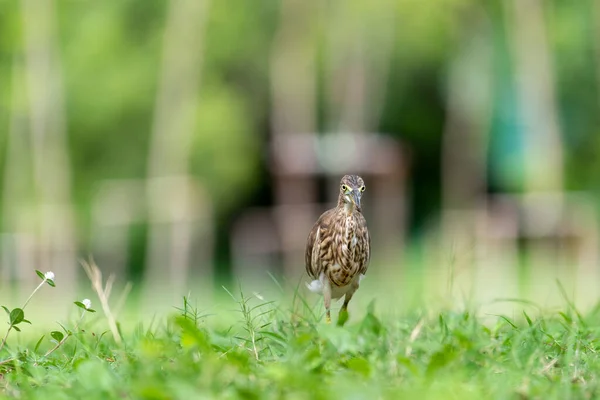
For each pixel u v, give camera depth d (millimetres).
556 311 8445
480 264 27891
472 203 34375
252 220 33312
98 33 27719
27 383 5699
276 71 29141
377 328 6711
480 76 32062
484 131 32625
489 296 20266
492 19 31688
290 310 7371
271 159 30844
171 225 27750
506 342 6418
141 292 26094
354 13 28562
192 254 29781
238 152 28891
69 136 28062
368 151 30734
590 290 23016
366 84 30484
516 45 30641
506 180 32562
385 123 34656
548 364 5859
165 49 27688
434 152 36094
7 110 27781
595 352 6348
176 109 27828
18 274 27234
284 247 30000
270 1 29469
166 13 27922
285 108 29234
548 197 30234
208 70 28750
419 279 22594
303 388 5035
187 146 27719
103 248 28734
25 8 26922
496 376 5562
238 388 4891
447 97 33656
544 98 30203
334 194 30781
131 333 8219
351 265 8359
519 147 32250
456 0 29500
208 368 5176
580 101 32531
